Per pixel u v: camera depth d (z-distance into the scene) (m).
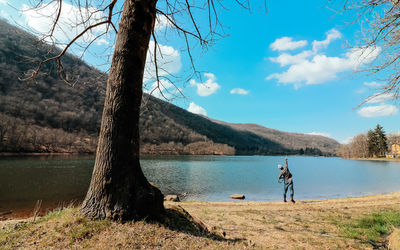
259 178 29.75
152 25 3.39
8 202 12.29
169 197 13.23
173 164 49.88
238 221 6.46
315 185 24.00
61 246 2.38
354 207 9.05
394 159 81.62
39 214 9.97
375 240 4.48
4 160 36.41
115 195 2.87
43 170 26.39
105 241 2.49
